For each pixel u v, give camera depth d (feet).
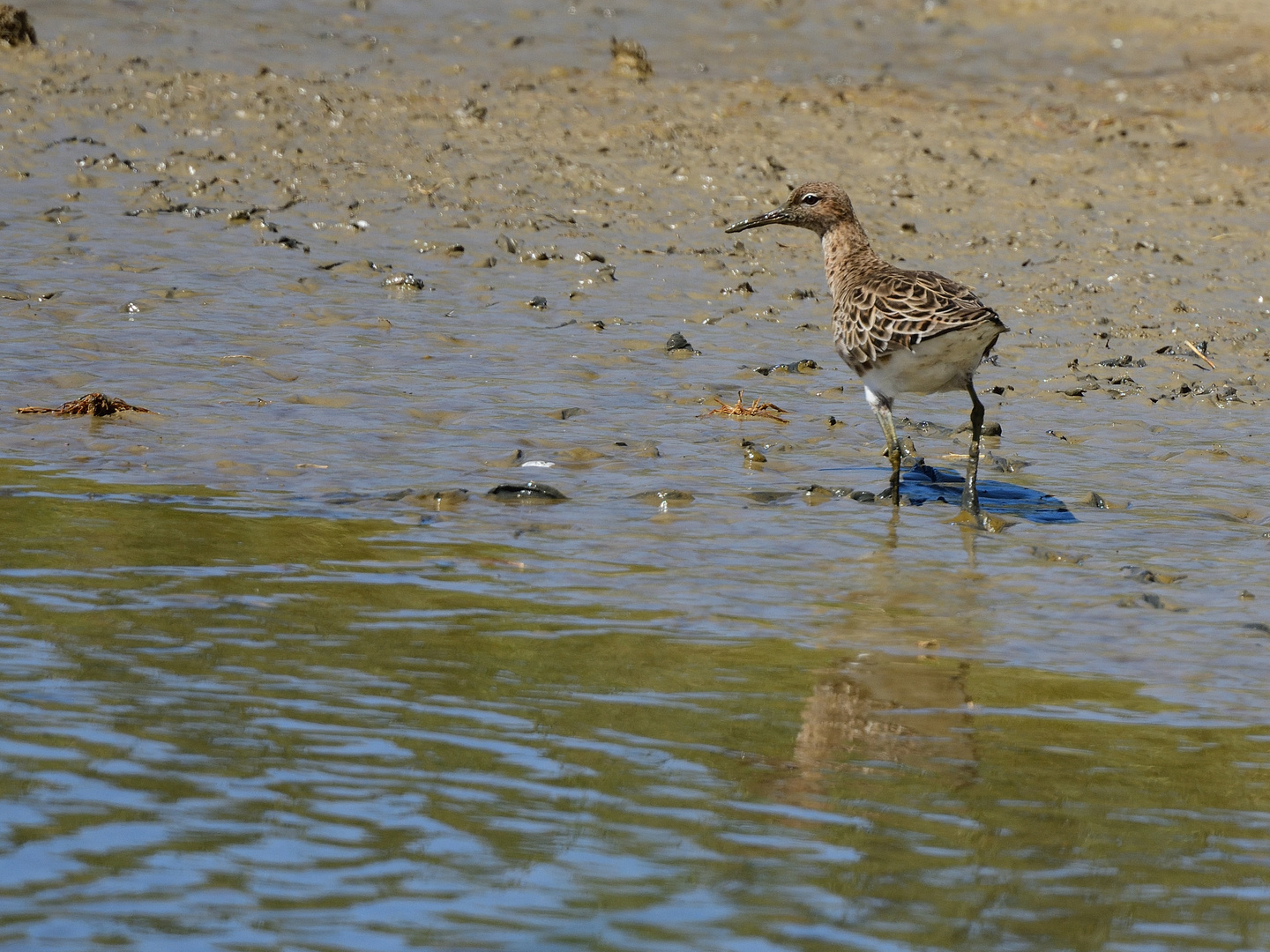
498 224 75.20
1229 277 72.59
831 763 28.35
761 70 109.19
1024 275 71.20
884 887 24.03
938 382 43.24
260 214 74.28
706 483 45.62
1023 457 49.78
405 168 82.28
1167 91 106.11
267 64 100.78
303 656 32.14
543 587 36.96
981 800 27.14
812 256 74.90
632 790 26.86
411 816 25.55
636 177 83.51
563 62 107.55
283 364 55.01
